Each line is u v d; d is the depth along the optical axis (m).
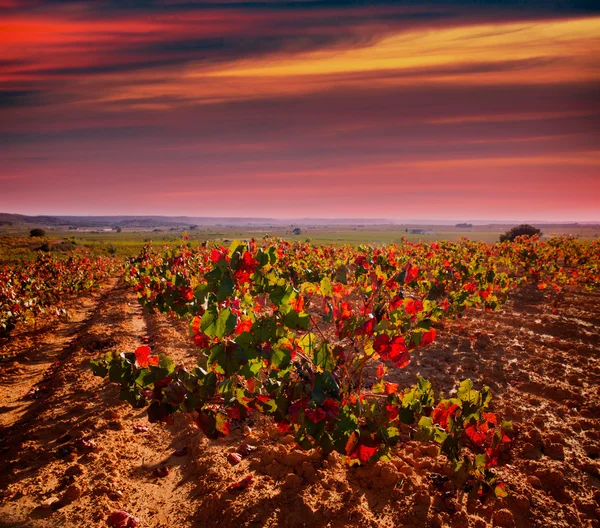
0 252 53.75
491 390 7.22
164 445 5.66
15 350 11.09
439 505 4.12
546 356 9.02
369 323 4.54
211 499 4.20
